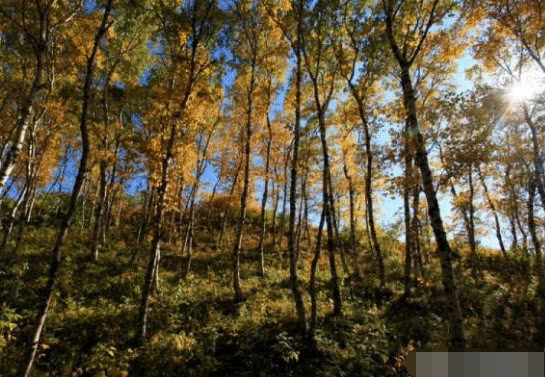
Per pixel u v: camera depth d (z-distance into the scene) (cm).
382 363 991
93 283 1512
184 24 1377
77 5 1247
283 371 953
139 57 1983
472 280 1850
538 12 1447
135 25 1750
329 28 1473
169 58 1806
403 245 2931
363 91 1664
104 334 1092
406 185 1157
